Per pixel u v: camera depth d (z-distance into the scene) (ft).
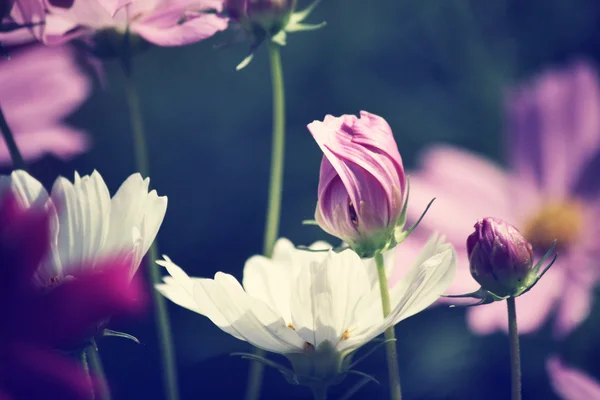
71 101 2.20
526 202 2.60
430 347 2.42
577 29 2.72
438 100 2.81
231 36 1.80
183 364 2.45
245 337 1.62
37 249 1.46
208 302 1.59
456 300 2.15
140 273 1.57
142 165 1.77
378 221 1.60
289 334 1.62
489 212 2.51
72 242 1.59
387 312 1.60
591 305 2.22
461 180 2.54
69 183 1.60
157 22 1.75
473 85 2.77
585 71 2.66
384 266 1.67
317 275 1.60
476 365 2.38
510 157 2.65
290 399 2.37
